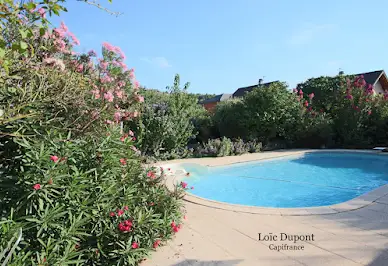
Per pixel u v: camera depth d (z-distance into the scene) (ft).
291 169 37.93
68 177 8.41
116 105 14.38
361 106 48.32
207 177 33.40
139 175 12.68
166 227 11.59
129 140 11.98
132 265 9.25
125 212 9.80
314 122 50.29
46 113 9.32
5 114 7.48
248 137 49.21
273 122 49.06
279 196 26.48
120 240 9.12
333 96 54.85
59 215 7.52
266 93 49.26
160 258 10.57
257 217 15.31
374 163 40.65
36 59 10.61
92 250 8.64
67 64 12.64
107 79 14.34
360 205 16.92
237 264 10.14
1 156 8.31
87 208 8.50
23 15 7.47
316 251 11.13
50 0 7.08
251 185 30.35
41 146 7.90
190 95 40.98
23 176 7.63
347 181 31.65
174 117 37.96
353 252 10.98
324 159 44.37
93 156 9.73
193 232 13.19
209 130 53.93
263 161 39.27
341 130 50.34
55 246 7.22
